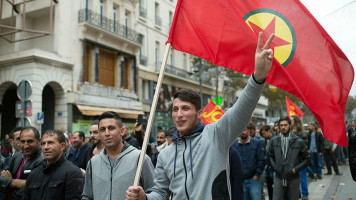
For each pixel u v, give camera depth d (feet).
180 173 8.32
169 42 11.31
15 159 14.85
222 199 7.77
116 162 11.06
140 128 18.70
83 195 11.15
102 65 70.18
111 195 10.68
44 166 11.91
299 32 11.10
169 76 91.61
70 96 60.54
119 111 69.62
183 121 8.54
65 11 61.67
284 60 11.07
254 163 20.56
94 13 66.28
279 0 11.31
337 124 10.73
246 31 11.21
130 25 77.71
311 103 10.93
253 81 7.39
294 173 18.85
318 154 36.47
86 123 63.93
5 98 70.13
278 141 19.86
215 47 11.31
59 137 11.84
